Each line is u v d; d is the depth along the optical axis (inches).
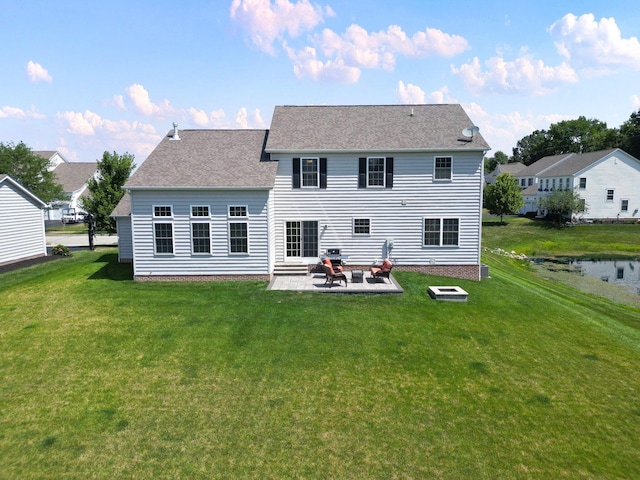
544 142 3909.9
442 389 398.9
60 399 372.8
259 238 738.8
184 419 344.8
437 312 610.5
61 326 538.3
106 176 1168.8
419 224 806.5
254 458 299.7
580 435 334.0
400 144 786.2
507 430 337.7
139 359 449.4
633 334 566.3
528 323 583.5
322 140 804.0
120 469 287.4
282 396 381.4
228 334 514.9
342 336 514.3
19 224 972.6
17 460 295.1
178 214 732.7
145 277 749.9
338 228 810.8
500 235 1733.5
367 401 375.6
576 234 1740.9
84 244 1332.4
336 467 291.6
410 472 288.0
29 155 1806.1
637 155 2704.2
